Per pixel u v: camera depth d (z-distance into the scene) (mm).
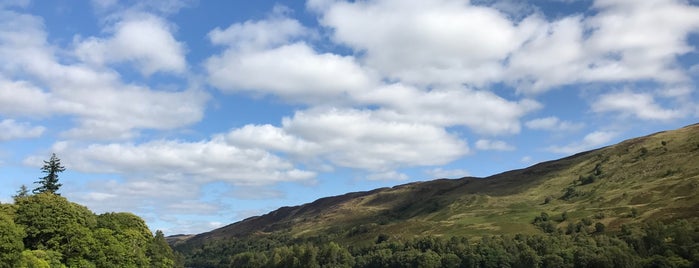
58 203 131500
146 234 181875
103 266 132250
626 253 177500
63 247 125812
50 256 117750
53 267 115750
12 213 124375
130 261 145125
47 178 173000
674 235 191500
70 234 127562
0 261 102125
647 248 191375
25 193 171125
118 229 155750
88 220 142125
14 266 103500
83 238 129375
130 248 150750
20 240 108312
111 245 137750
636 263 174375
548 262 194250
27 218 123812
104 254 134750
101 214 168375
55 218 126688
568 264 190500
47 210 126812
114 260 137000
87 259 130375
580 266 184875
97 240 134375
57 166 175375
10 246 103750
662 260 167750
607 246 197125
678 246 179875
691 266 159375
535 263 197625
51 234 126000
